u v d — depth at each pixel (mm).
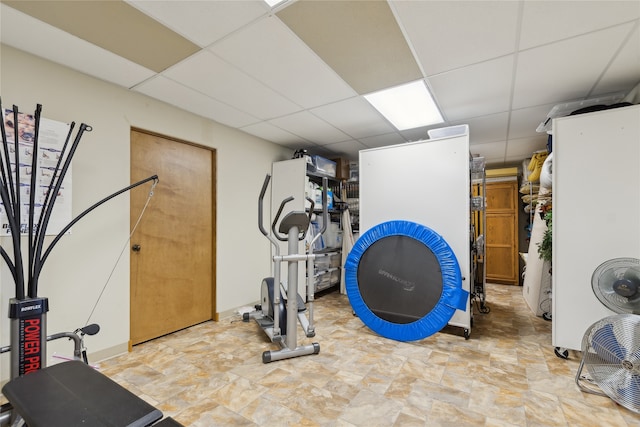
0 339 2000
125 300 2660
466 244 2988
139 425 991
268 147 4336
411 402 1915
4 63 2010
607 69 2283
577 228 2367
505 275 5648
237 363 2457
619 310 2027
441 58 2160
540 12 1674
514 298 4621
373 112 3219
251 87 2641
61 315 2260
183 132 3166
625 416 1756
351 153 5145
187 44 2004
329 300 4551
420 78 2467
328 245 4957
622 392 1786
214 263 3527
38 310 1412
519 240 5668
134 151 2803
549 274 3625
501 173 5672
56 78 2240
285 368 2369
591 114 2338
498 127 3672
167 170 3082
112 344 2559
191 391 2049
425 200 3209
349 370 2336
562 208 2418
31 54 2121
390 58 2166
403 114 3277
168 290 3092
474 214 4488
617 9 1636
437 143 3170
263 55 2133
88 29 1844
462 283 2984
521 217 5684
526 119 3398
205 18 1742
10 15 1704
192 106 3070
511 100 2887
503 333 3125
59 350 2250
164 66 2285
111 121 2564
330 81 2527
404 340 2887
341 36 1912
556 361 2459
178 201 3188
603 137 2301
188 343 2865
